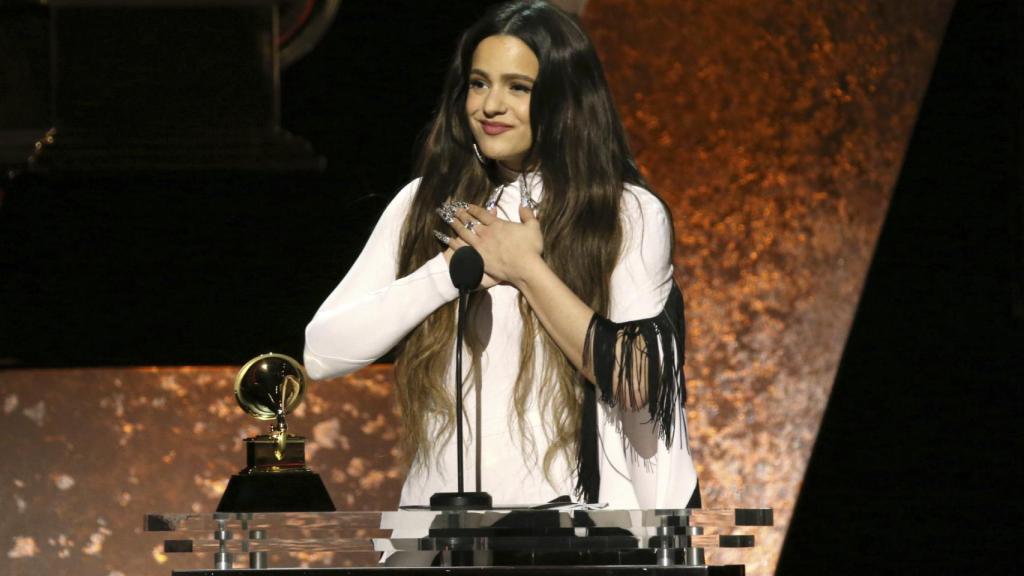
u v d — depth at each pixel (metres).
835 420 14.04
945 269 14.12
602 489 7.91
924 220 14.14
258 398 7.93
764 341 14.05
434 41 12.78
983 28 14.09
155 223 12.74
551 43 8.13
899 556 14.04
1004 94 14.08
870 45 14.23
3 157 12.55
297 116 12.73
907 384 14.06
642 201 8.30
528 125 8.16
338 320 8.26
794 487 13.96
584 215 8.13
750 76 14.20
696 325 14.02
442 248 8.41
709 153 14.16
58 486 13.17
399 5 12.78
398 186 12.80
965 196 14.10
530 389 7.98
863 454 14.03
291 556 6.62
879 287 14.12
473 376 8.06
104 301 12.80
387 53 12.77
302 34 12.72
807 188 14.17
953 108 14.12
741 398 13.98
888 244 14.16
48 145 12.59
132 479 13.23
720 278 14.08
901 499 14.02
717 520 6.26
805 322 14.08
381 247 8.79
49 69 12.56
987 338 14.08
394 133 12.77
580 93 8.23
